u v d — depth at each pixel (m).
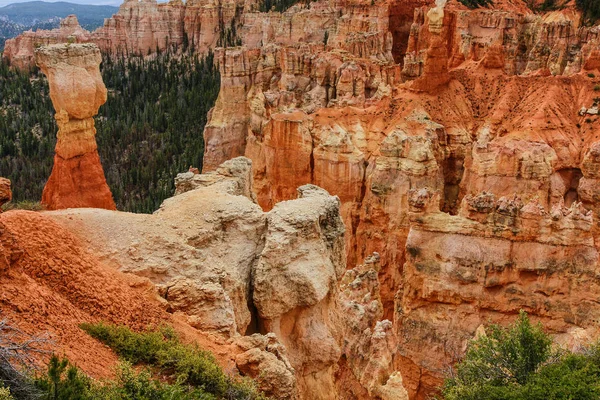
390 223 53.81
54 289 18.22
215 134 75.81
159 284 22.86
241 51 76.12
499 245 38.47
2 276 16.30
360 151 58.09
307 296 26.56
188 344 19.23
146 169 78.81
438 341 39.47
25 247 18.36
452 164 58.59
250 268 26.97
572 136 54.47
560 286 37.41
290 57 71.88
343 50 73.81
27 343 13.57
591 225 37.41
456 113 60.19
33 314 16.03
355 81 65.19
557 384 20.61
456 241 39.44
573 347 32.22
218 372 17.81
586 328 36.34
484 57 64.19
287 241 26.42
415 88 61.59
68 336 16.17
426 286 40.12
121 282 20.36
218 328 22.30
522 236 38.00
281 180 62.06
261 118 68.06
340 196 57.62
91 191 37.84
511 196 50.00
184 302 22.09
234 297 24.84
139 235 24.00
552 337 32.69
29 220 19.45
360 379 31.95
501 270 38.31
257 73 77.56
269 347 21.70
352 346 33.44
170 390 15.24
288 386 19.92
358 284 39.16
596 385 20.00
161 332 18.92
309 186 32.78
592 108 56.12
